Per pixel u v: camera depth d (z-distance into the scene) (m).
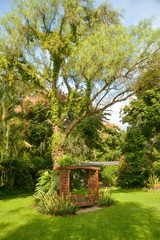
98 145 25.91
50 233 5.89
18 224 6.90
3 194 13.95
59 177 10.96
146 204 9.89
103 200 10.06
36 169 18.36
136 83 11.50
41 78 13.77
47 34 14.09
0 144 14.14
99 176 22.00
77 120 13.77
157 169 18.66
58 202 8.78
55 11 13.64
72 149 19.12
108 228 6.18
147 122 17.19
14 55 12.78
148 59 10.43
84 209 9.35
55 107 13.89
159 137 22.67
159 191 14.15
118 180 17.84
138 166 16.44
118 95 12.53
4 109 14.04
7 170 15.22
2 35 12.48
